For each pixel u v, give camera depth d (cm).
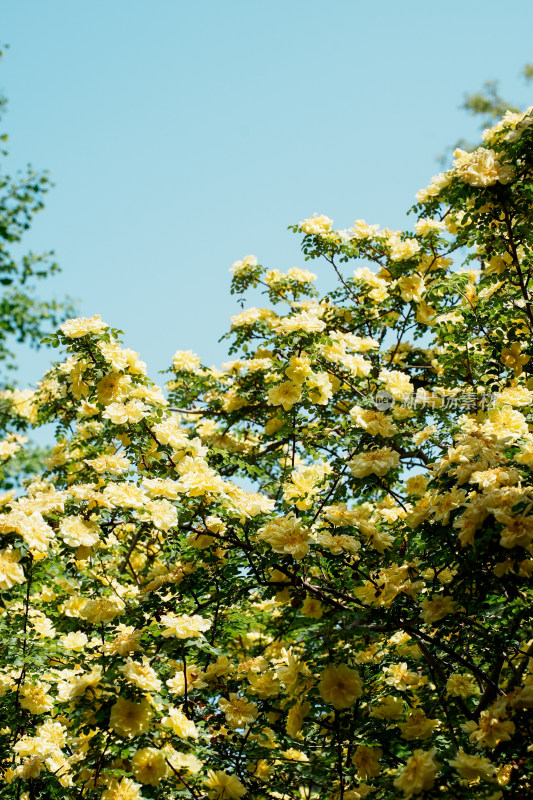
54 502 364
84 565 492
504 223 484
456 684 429
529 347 471
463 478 344
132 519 387
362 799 374
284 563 389
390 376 498
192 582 432
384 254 684
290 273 722
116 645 356
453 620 379
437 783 310
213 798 336
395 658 447
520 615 356
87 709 328
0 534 331
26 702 426
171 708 334
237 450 698
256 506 398
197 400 738
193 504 403
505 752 332
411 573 392
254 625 485
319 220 670
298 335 470
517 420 395
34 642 440
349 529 400
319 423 585
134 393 428
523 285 477
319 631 345
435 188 590
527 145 426
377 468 383
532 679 330
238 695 400
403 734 370
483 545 307
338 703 331
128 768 344
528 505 293
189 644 348
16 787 418
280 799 399
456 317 616
